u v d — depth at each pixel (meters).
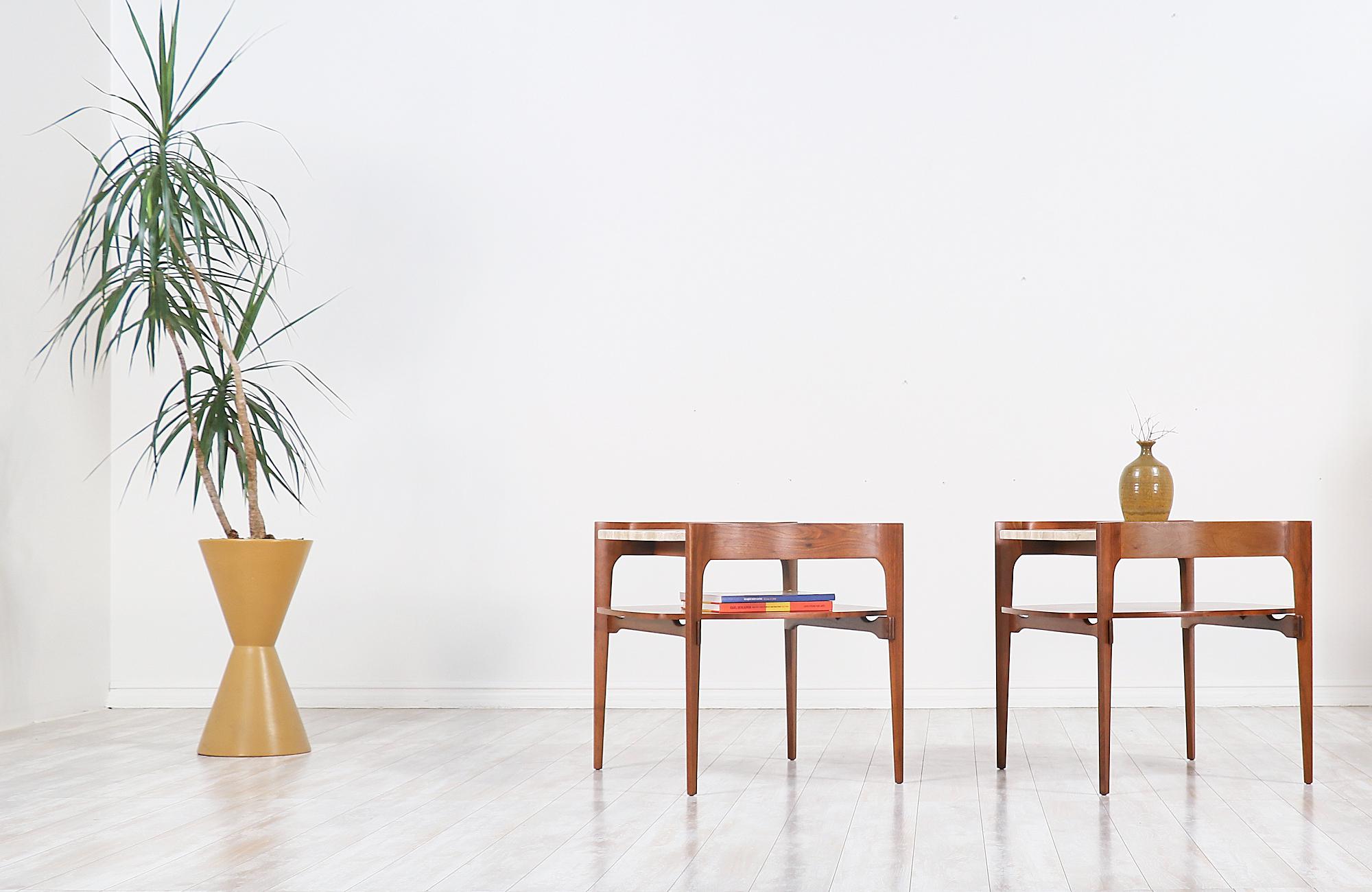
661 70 4.00
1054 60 3.95
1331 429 3.87
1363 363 3.87
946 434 3.90
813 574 3.91
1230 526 2.64
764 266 3.96
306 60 4.07
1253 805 2.44
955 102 3.96
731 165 3.98
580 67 4.02
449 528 3.97
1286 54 3.92
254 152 4.06
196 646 4.01
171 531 4.03
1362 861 2.01
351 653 3.96
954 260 3.93
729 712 3.79
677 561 3.92
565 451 3.96
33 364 3.67
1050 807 2.42
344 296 4.03
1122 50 3.94
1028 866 1.98
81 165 3.95
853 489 3.90
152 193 2.99
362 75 4.05
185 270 3.29
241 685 3.09
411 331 4.01
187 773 2.80
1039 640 3.86
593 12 4.02
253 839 2.16
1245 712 3.71
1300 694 2.72
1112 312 3.90
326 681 3.96
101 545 3.99
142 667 4.01
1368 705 3.80
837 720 3.60
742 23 3.99
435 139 4.03
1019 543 2.93
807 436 3.92
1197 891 1.84
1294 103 3.91
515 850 2.08
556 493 3.96
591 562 3.94
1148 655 3.86
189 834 2.21
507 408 3.98
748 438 3.93
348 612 3.97
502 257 4.01
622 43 4.02
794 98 3.98
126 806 2.44
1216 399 3.88
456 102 4.04
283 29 4.08
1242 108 3.92
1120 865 1.99
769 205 3.96
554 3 4.02
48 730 3.49
